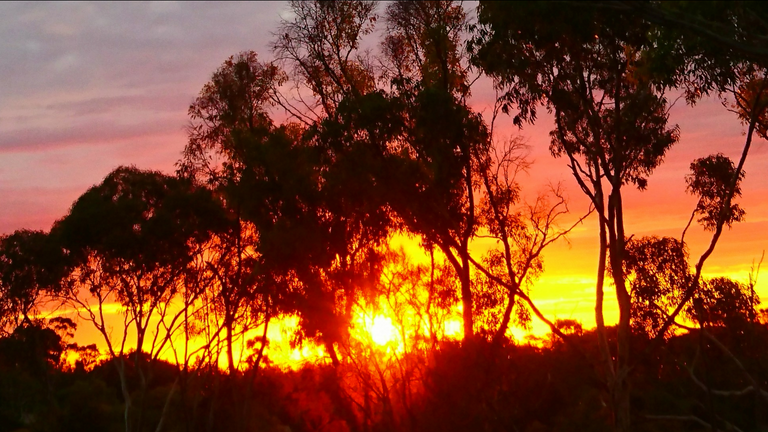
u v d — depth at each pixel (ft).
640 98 84.69
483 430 91.30
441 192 87.35
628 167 87.25
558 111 84.07
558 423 91.71
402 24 104.12
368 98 85.20
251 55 130.00
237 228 131.23
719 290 91.61
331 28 110.83
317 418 120.67
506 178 99.25
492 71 81.05
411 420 92.27
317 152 92.22
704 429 97.76
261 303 126.52
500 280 87.35
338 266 100.07
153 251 126.21
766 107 90.07
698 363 97.86
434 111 82.84
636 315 91.20
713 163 92.48
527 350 99.04
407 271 97.35
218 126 129.90
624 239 90.48
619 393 87.66
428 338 95.25
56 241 132.26
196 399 142.51
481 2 70.64
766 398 89.97
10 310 147.13
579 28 67.15
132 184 131.34
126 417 135.95
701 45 69.21
